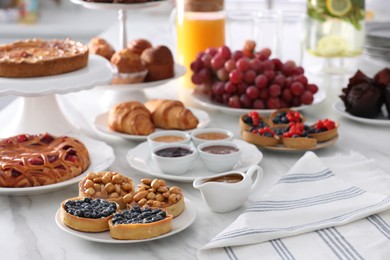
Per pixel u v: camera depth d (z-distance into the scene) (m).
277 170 1.96
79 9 4.65
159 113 2.14
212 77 2.33
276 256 1.60
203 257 1.60
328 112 2.31
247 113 2.20
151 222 1.64
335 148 2.07
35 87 2.01
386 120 2.19
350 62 2.79
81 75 2.08
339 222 1.68
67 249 1.65
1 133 2.12
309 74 2.66
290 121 2.12
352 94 2.21
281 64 2.28
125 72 2.29
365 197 1.77
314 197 1.77
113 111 2.13
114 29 3.30
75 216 1.66
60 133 2.12
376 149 2.06
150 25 3.42
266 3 4.44
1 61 2.04
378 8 3.88
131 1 2.30
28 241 1.67
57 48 2.21
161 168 1.91
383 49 2.69
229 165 1.92
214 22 2.48
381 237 1.65
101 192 1.74
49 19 4.39
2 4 4.41
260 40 2.58
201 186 1.75
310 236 1.66
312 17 2.59
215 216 1.76
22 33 4.21
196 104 2.39
